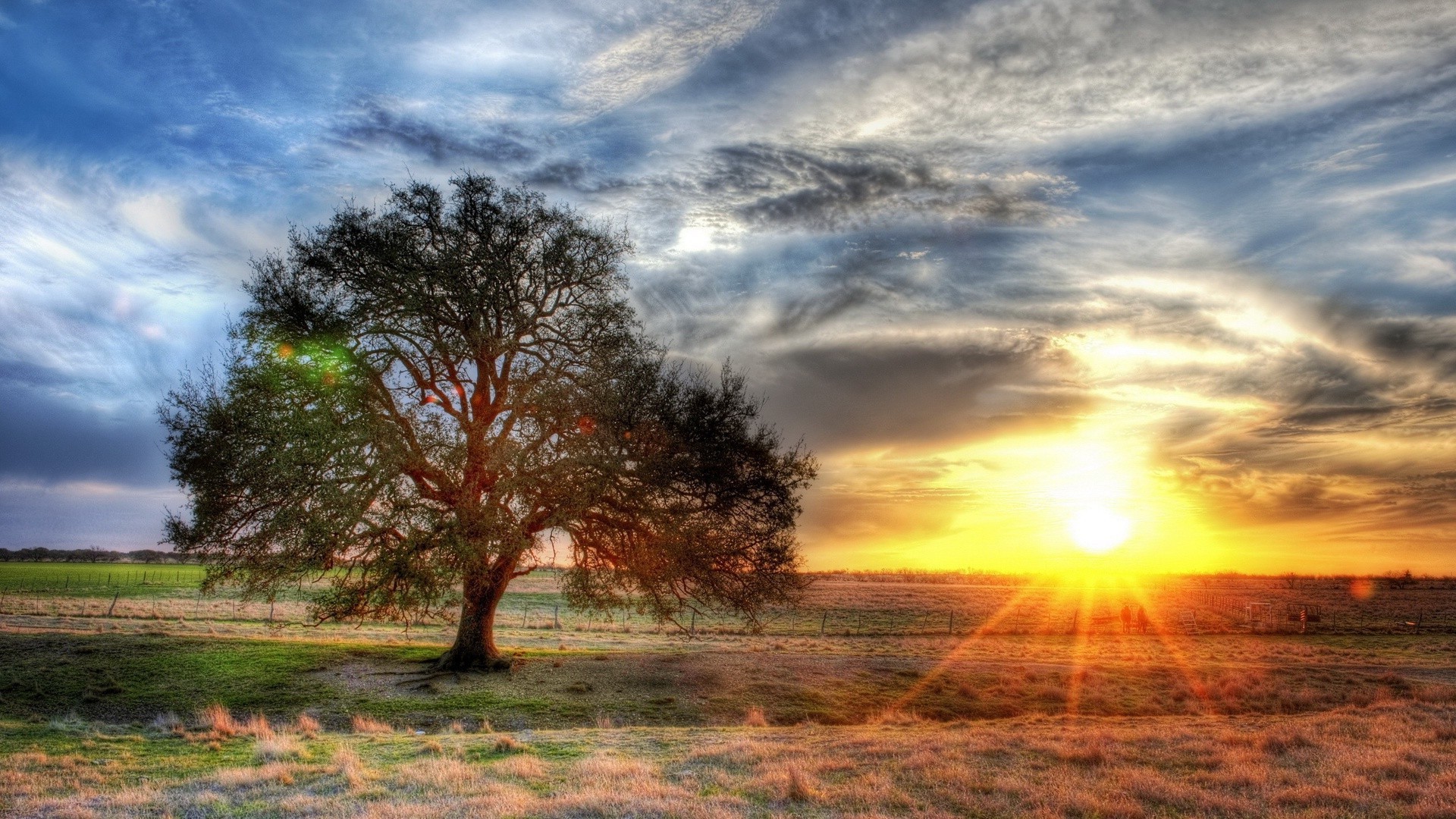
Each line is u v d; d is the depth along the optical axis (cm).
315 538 2091
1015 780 1212
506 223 2569
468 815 1036
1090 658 3681
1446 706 2150
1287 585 16312
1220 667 3362
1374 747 1492
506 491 2267
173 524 2298
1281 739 1552
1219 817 1061
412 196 2525
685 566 2419
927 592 11631
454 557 2177
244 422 2219
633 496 2378
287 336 2278
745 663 2841
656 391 2478
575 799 1097
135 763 1438
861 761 1394
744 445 2545
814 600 8919
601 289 2686
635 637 4331
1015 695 2616
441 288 2447
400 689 2353
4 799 1153
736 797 1138
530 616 5644
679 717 2231
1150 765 1362
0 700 2170
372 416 2241
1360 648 4584
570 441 2341
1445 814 1041
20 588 7250
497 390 2548
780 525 2605
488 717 2141
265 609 5191
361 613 2264
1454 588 15012
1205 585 16362
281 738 1638
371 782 1248
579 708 2248
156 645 2661
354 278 2423
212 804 1117
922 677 2783
